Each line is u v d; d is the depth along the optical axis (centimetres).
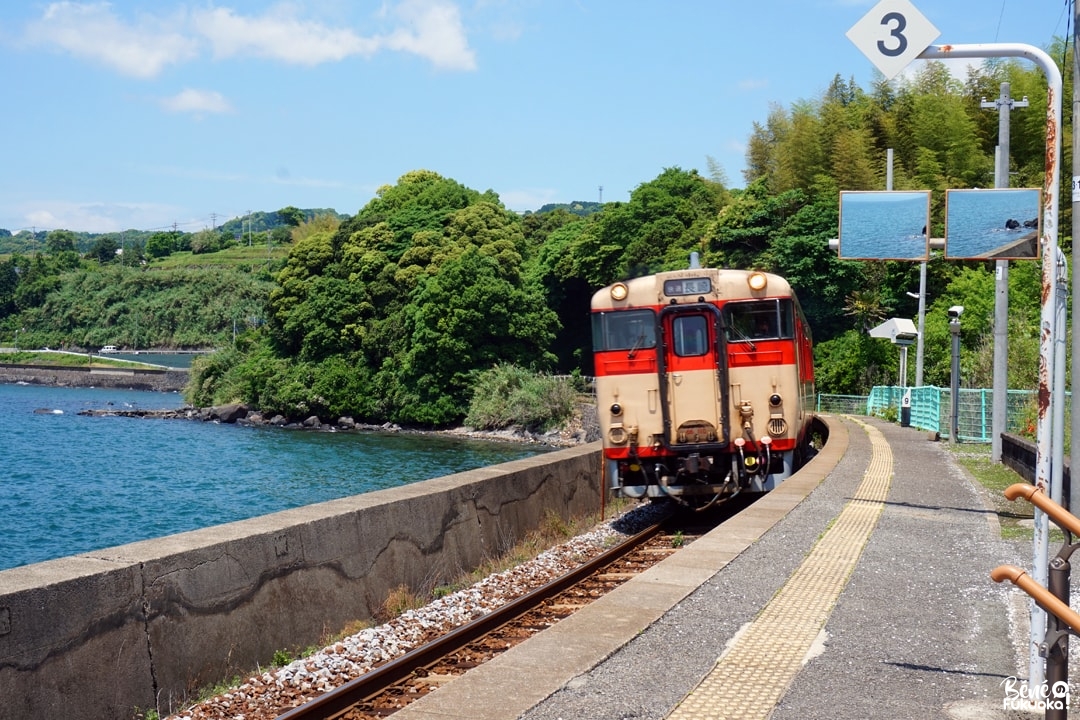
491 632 1048
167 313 14250
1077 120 1039
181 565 888
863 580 996
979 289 4553
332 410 7575
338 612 1099
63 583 772
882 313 5453
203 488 3956
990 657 751
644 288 1656
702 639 784
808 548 1144
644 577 983
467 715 608
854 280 5588
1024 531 1309
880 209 1577
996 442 2200
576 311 8888
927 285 5391
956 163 5634
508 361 7312
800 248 5641
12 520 3169
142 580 845
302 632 1037
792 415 1642
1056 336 847
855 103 6881
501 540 1528
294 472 4588
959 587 976
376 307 8069
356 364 7819
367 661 984
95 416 8175
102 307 14638
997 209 1509
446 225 8875
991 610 890
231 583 945
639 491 1664
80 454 5291
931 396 3269
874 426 3481
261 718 826
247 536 972
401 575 1238
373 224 8912
